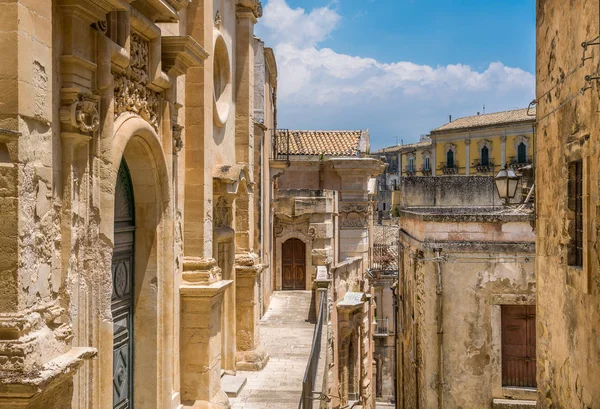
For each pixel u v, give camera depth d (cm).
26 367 539
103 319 712
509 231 1553
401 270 2288
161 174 943
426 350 1570
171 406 993
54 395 598
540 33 1044
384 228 5359
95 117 677
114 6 704
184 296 1120
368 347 3025
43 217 588
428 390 1551
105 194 714
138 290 954
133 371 952
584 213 789
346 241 3325
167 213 967
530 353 1537
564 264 895
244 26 1655
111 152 723
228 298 1503
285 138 3575
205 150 1166
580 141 809
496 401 1509
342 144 3609
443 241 1570
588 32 782
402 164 7931
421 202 2025
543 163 1023
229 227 1473
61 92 638
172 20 912
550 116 976
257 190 2139
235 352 1514
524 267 1527
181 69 990
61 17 639
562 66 908
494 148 6488
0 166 538
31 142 562
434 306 1553
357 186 3347
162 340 960
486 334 1537
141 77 852
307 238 2912
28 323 549
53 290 616
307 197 2919
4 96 539
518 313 1547
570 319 864
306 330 2062
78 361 602
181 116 1148
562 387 905
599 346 745
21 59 542
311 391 1139
